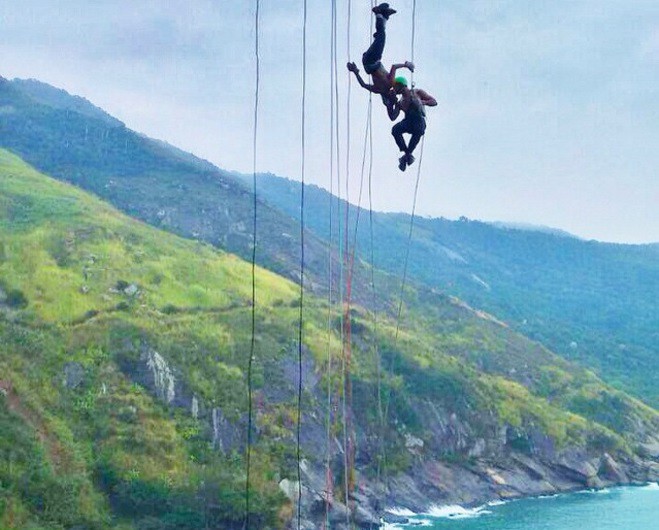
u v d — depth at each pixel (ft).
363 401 383.04
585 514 377.91
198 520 263.29
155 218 583.99
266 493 286.25
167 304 378.12
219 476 280.31
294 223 647.97
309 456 332.60
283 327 397.60
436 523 349.20
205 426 314.96
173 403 319.68
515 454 442.09
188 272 416.87
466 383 448.24
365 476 357.00
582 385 565.53
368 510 335.47
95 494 257.55
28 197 453.17
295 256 580.71
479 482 409.49
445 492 387.34
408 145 82.64
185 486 271.90
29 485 235.40
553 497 423.23
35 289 350.02
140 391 315.78
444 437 414.82
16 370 292.81
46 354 309.63
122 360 323.98
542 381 556.10
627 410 546.26
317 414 355.77
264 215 635.66
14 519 219.00
